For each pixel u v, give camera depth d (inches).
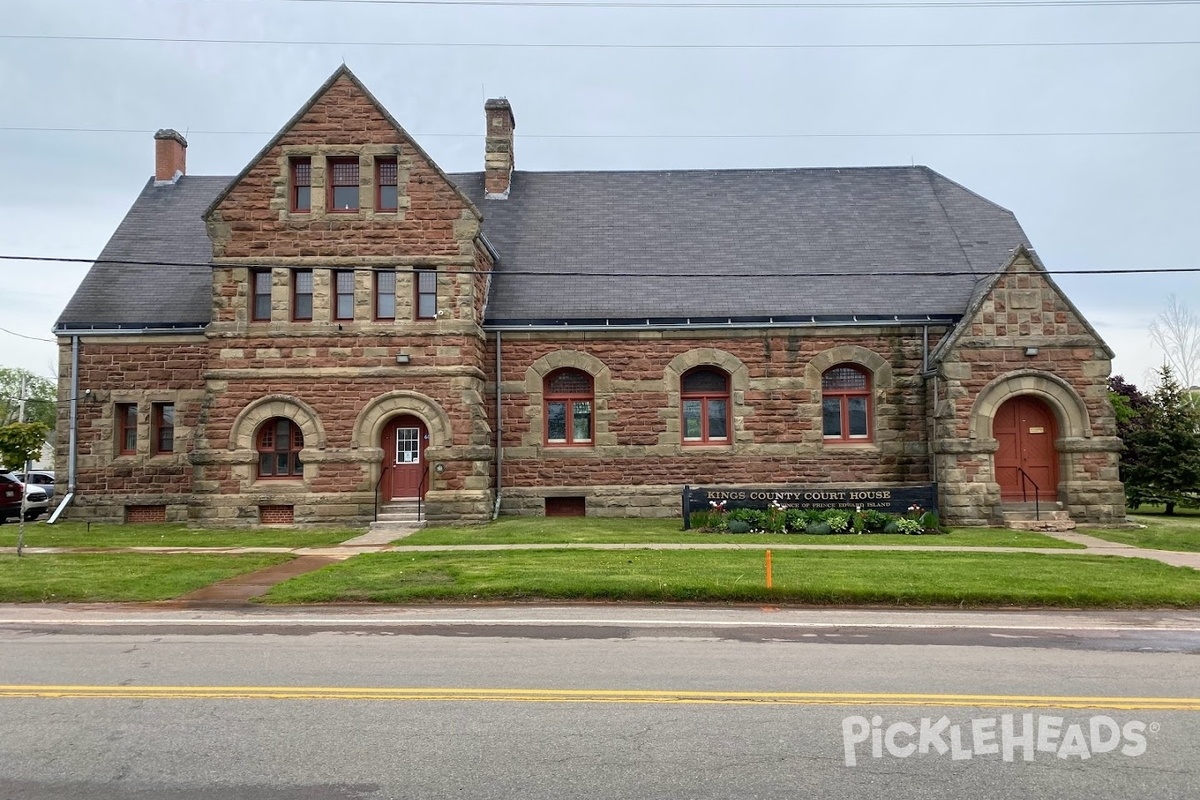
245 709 269.1
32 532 808.3
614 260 960.9
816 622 424.2
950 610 462.6
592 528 789.2
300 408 826.2
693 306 905.5
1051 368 826.8
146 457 919.7
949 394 824.9
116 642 373.4
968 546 676.1
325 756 227.6
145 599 487.8
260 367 829.2
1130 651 357.1
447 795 202.2
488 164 1079.6
